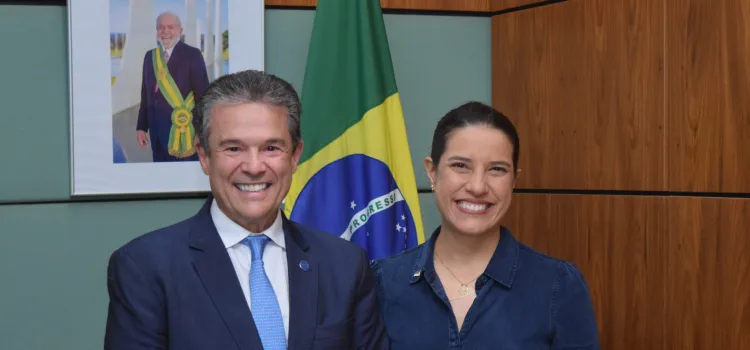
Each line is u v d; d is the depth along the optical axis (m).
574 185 3.29
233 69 3.22
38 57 3.01
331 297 1.73
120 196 3.12
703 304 2.77
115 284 1.64
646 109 2.97
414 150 3.55
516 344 1.88
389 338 1.95
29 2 3.00
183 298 1.62
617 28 3.07
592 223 3.21
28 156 3.01
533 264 1.95
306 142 3.17
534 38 3.44
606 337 3.16
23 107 3.00
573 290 1.91
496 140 1.90
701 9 2.76
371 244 3.15
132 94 3.09
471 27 3.64
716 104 2.71
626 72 3.04
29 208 3.01
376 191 3.15
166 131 3.14
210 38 3.19
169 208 3.19
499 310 1.90
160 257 1.65
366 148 3.18
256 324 1.63
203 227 1.71
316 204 3.16
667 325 2.90
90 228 3.09
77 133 3.03
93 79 3.04
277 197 1.68
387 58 3.25
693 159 2.80
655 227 2.95
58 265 3.05
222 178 1.66
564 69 3.31
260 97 1.66
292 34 3.36
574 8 3.25
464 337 1.89
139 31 3.09
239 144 1.64
